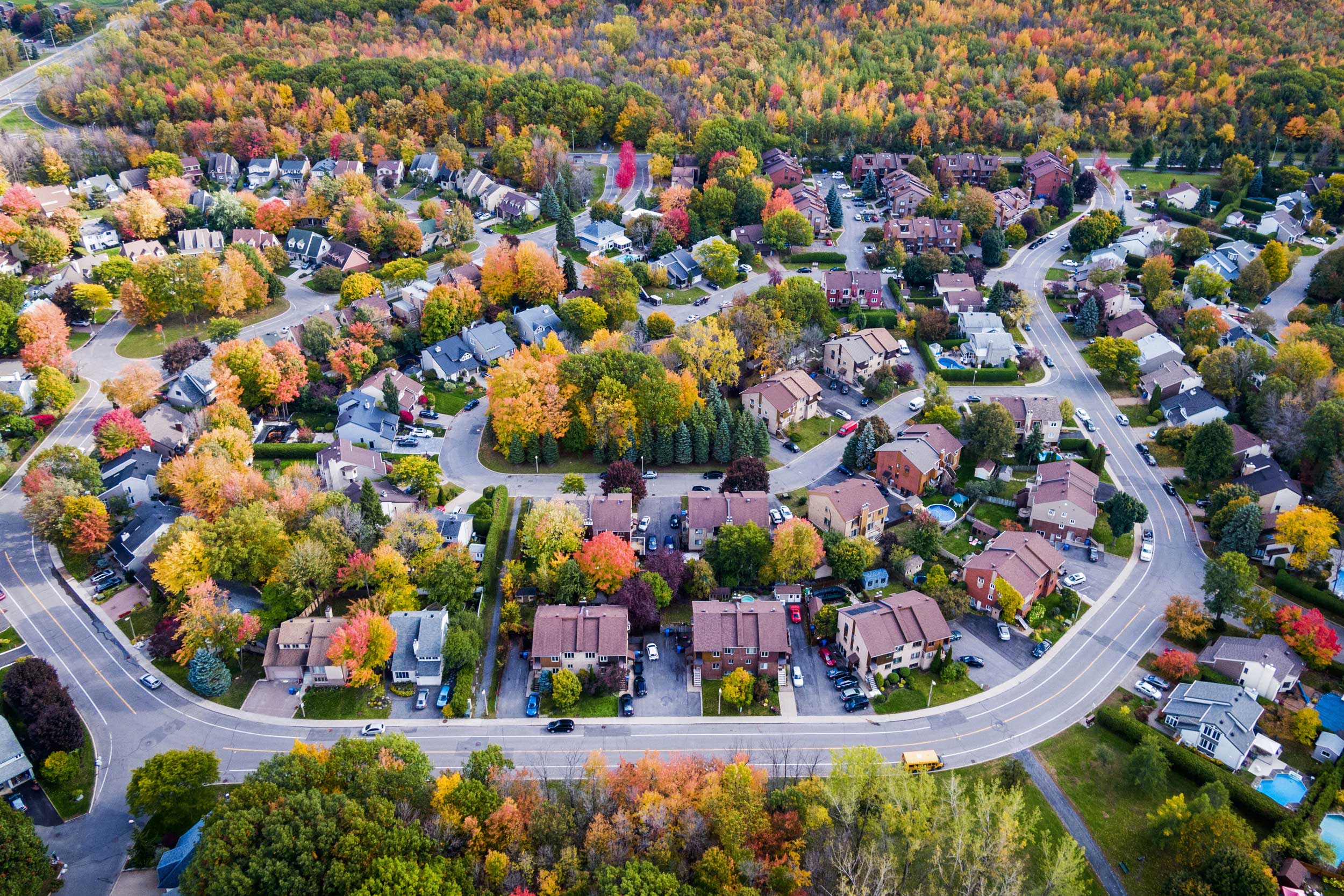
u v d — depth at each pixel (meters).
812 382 178.25
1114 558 143.00
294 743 110.50
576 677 114.75
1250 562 140.38
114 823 100.81
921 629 120.44
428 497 149.62
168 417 168.25
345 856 84.56
